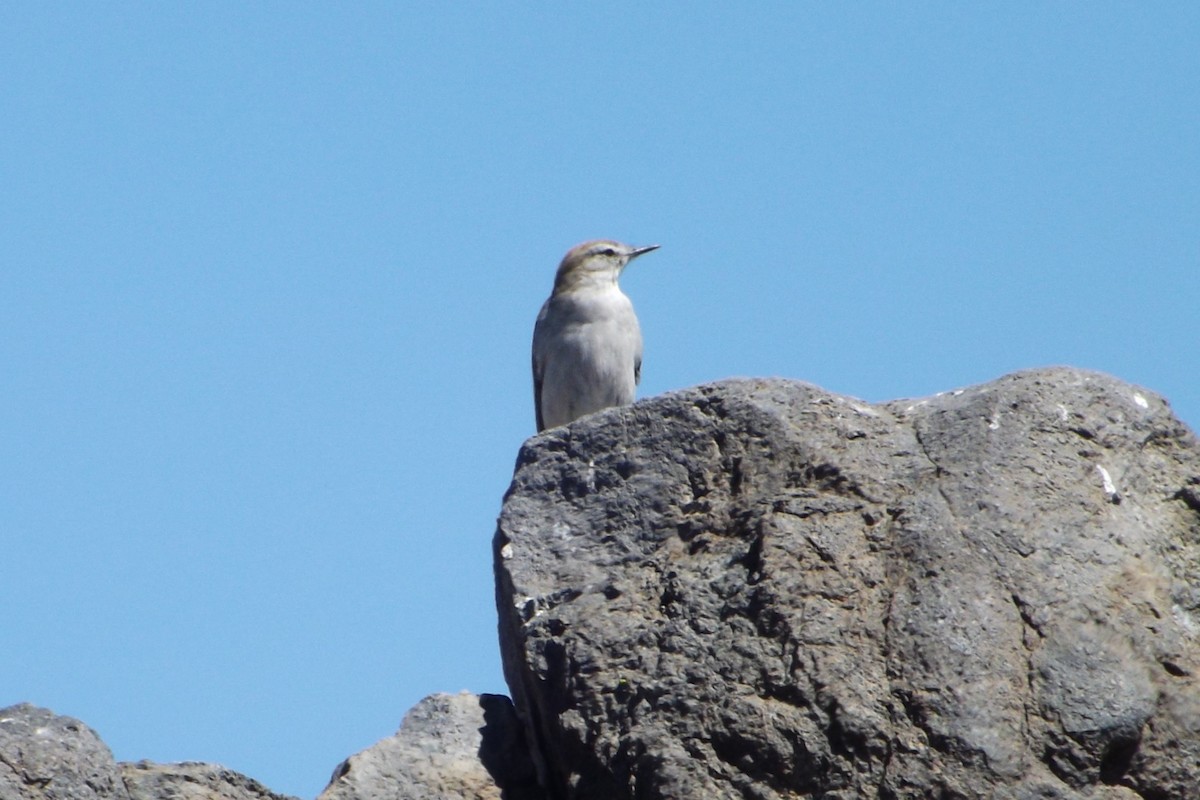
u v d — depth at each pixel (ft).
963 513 43.68
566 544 46.24
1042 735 40.50
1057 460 44.96
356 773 44.39
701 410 47.32
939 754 40.16
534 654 44.06
